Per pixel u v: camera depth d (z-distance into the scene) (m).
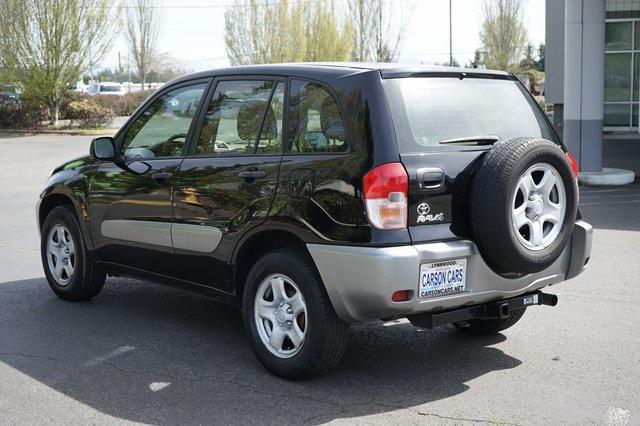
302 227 4.57
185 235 5.39
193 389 4.71
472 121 4.75
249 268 5.20
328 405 4.45
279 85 5.00
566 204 4.67
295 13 56.31
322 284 4.57
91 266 6.50
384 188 4.29
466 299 4.52
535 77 51.72
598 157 14.59
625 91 26.19
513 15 50.22
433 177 4.39
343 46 57.44
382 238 4.29
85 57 37.81
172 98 5.77
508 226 4.38
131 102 47.47
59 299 6.86
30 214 12.02
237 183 5.00
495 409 4.37
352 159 4.42
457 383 4.79
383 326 6.04
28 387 4.78
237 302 5.25
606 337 5.66
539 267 4.57
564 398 4.52
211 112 5.41
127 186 5.87
